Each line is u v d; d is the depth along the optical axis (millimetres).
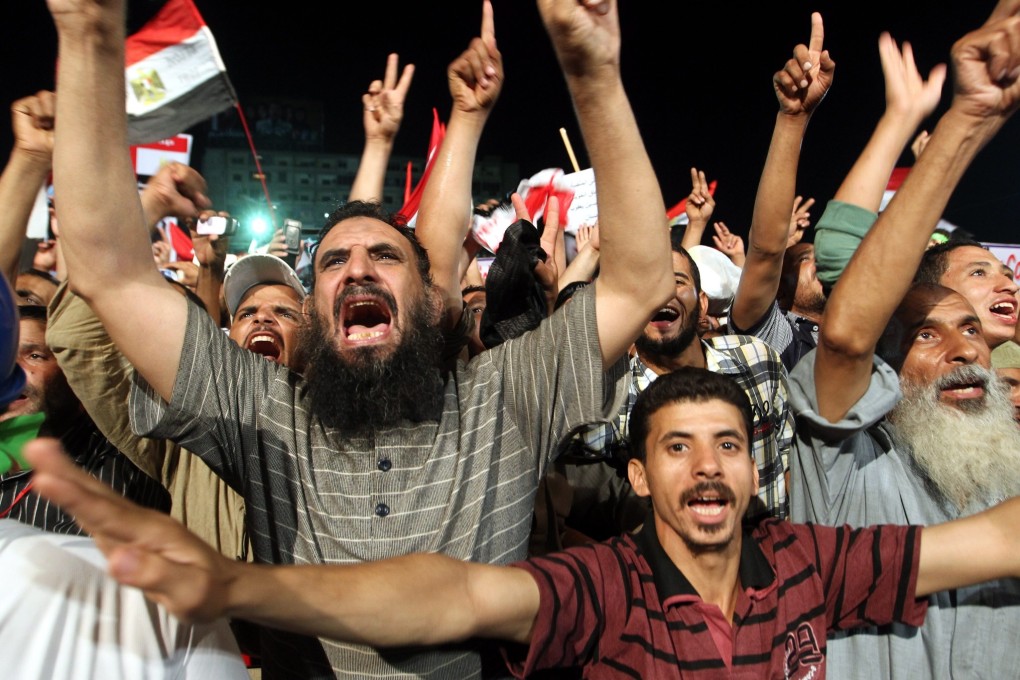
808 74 2438
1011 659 1690
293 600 1031
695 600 1534
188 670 1058
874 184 2312
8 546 963
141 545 845
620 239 1531
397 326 1656
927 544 1572
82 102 1320
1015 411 2229
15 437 1166
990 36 1514
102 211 1366
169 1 2490
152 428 1500
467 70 2188
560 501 2273
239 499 2125
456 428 1610
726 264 3686
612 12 1390
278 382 1650
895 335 1995
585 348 1582
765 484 2361
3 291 992
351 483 1539
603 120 1458
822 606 1572
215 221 2963
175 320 1492
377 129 2758
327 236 1777
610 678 1496
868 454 1832
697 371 1694
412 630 1179
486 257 4141
